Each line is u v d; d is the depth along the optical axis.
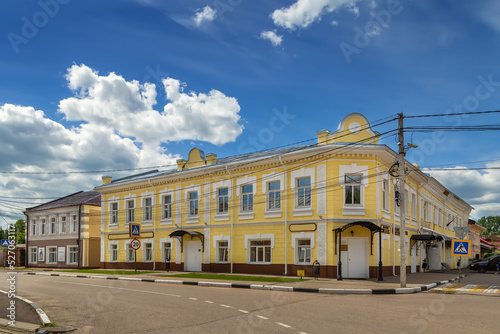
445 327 10.35
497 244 82.81
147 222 36.06
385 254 26.78
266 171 28.70
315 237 25.89
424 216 37.38
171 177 34.19
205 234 31.58
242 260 29.23
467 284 23.08
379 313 12.48
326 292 18.92
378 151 25.56
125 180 40.09
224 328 10.31
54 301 15.30
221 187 31.19
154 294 17.55
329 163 25.84
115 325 10.80
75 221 44.88
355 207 25.36
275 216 27.89
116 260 38.53
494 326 10.51
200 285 22.55
